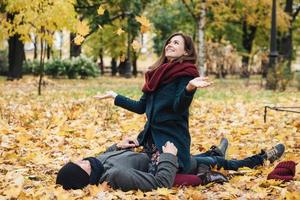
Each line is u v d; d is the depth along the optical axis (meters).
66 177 4.96
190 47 5.36
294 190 4.82
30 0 15.62
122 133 9.33
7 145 7.65
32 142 8.02
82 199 4.62
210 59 37.59
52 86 24.77
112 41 46.47
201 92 20.98
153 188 4.95
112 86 26.59
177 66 5.26
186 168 5.29
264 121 10.31
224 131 9.39
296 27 44.97
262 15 35.69
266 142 8.32
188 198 4.68
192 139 8.66
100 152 7.29
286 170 5.41
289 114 12.16
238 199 4.59
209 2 28.38
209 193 4.89
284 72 24.11
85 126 9.91
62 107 12.99
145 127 5.39
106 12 31.78
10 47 29.41
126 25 32.88
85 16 32.25
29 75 35.81
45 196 4.66
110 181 4.93
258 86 28.52
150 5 42.53
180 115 5.27
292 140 8.38
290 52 37.75
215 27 41.44
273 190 4.92
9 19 16.48
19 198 4.70
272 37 24.42
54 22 15.76
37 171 6.09
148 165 5.21
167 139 5.20
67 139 8.38
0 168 6.17
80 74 36.50
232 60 39.88
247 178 5.39
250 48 43.31
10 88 21.92
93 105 13.41
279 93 21.39
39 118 11.04
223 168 5.77
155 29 45.78
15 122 10.30
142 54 46.31
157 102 5.29
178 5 42.84
